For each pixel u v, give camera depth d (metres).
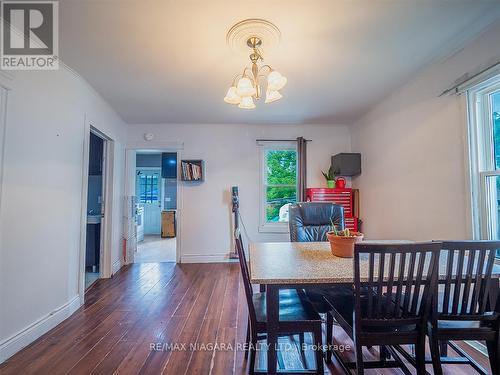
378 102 3.27
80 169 2.59
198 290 2.94
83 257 2.61
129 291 2.92
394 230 2.96
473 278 1.25
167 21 1.71
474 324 1.29
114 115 3.58
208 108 3.50
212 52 2.09
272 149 4.39
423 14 1.66
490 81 1.79
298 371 1.42
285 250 1.85
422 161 2.46
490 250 1.17
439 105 2.23
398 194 2.87
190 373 1.58
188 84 2.72
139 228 6.31
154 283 3.19
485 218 1.86
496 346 1.25
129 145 4.14
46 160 2.08
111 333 2.04
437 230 2.27
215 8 1.59
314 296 1.79
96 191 3.76
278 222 4.30
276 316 1.27
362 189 3.83
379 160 3.30
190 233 4.20
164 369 1.62
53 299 2.15
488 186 1.86
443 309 1.23
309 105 3.38
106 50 2.06
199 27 1.77
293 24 1.75
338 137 4.34
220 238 4.23
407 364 1.69
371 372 1.62
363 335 1.21
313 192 3.91
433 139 2.31
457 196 2.05
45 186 2.07
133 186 4.27
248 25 1.74
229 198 4.26
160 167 7.38
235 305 2.54
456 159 2.05
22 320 1.83
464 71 1.97
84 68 2.37
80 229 2.58
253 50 2.00
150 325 2.15
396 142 2.90
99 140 3.76
